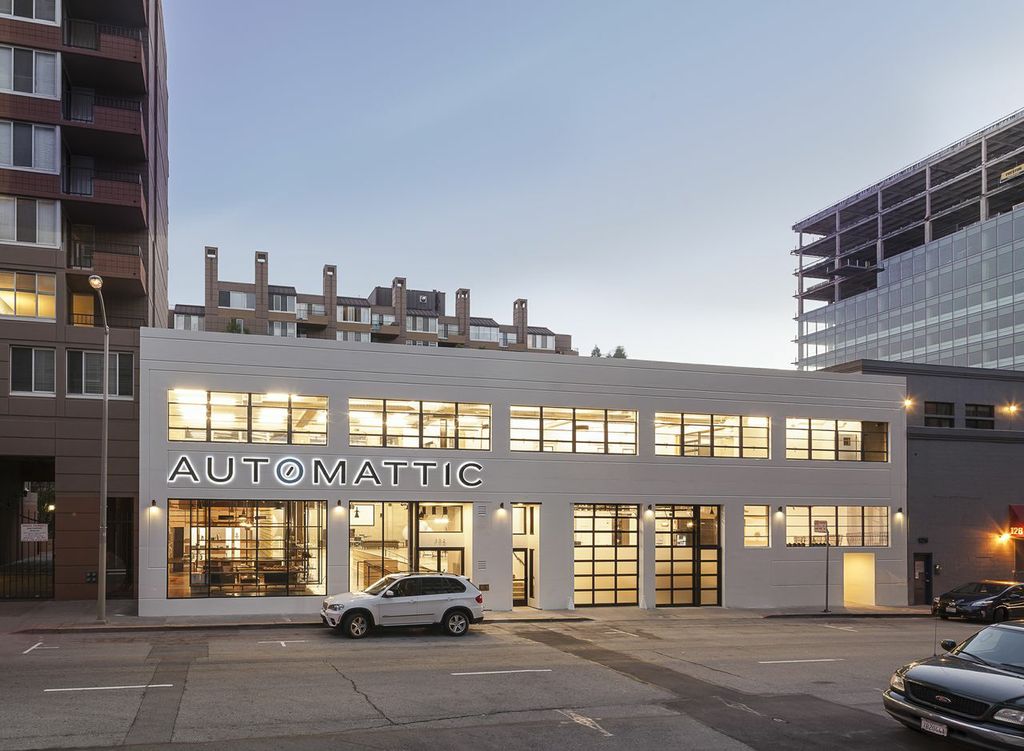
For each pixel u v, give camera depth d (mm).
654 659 18984
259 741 11398
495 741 11781
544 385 29562
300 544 26359
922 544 35625
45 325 29359
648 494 30594
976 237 94250
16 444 28562
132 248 37031
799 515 33062
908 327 103562
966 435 37125
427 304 113312
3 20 31750
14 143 31234
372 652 18812
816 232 129875
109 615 24547
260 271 94625
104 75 35531
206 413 25906
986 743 10570
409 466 27594
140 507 24891
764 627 26016
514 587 29656
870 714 13969
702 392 31844
